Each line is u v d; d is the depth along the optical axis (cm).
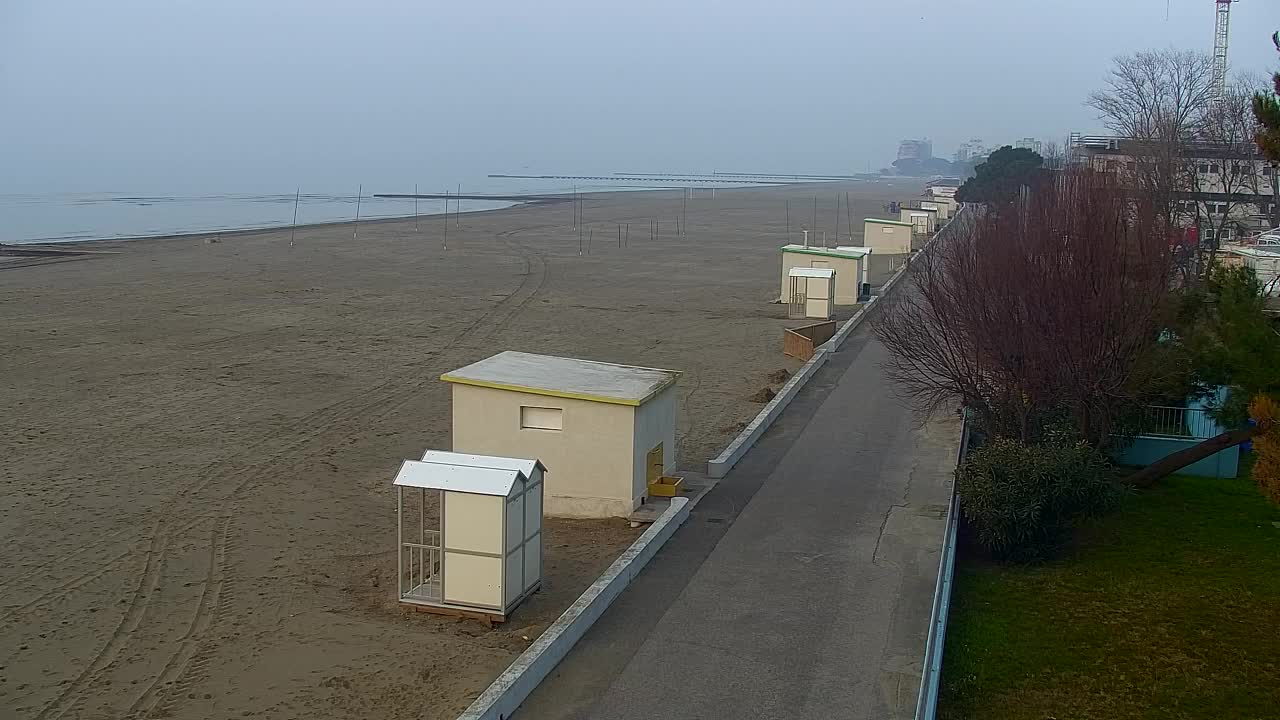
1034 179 7400
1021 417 2331
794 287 4912
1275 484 1419
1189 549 2103
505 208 14950
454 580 1689
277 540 2058
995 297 2395
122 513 2189
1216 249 4091
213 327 4428
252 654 1575
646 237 9388
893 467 2481
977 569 2006
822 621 1636
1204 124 5491
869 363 3709
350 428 2894
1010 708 1455
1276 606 1820
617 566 1761
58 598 1775
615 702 1376
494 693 1324
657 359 3894
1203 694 1503
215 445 2702
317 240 8762
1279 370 1789
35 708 1419
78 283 5700
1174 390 2302
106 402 3123
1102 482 2027
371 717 1393
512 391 2142
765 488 2317
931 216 9362
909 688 1430
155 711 1411
